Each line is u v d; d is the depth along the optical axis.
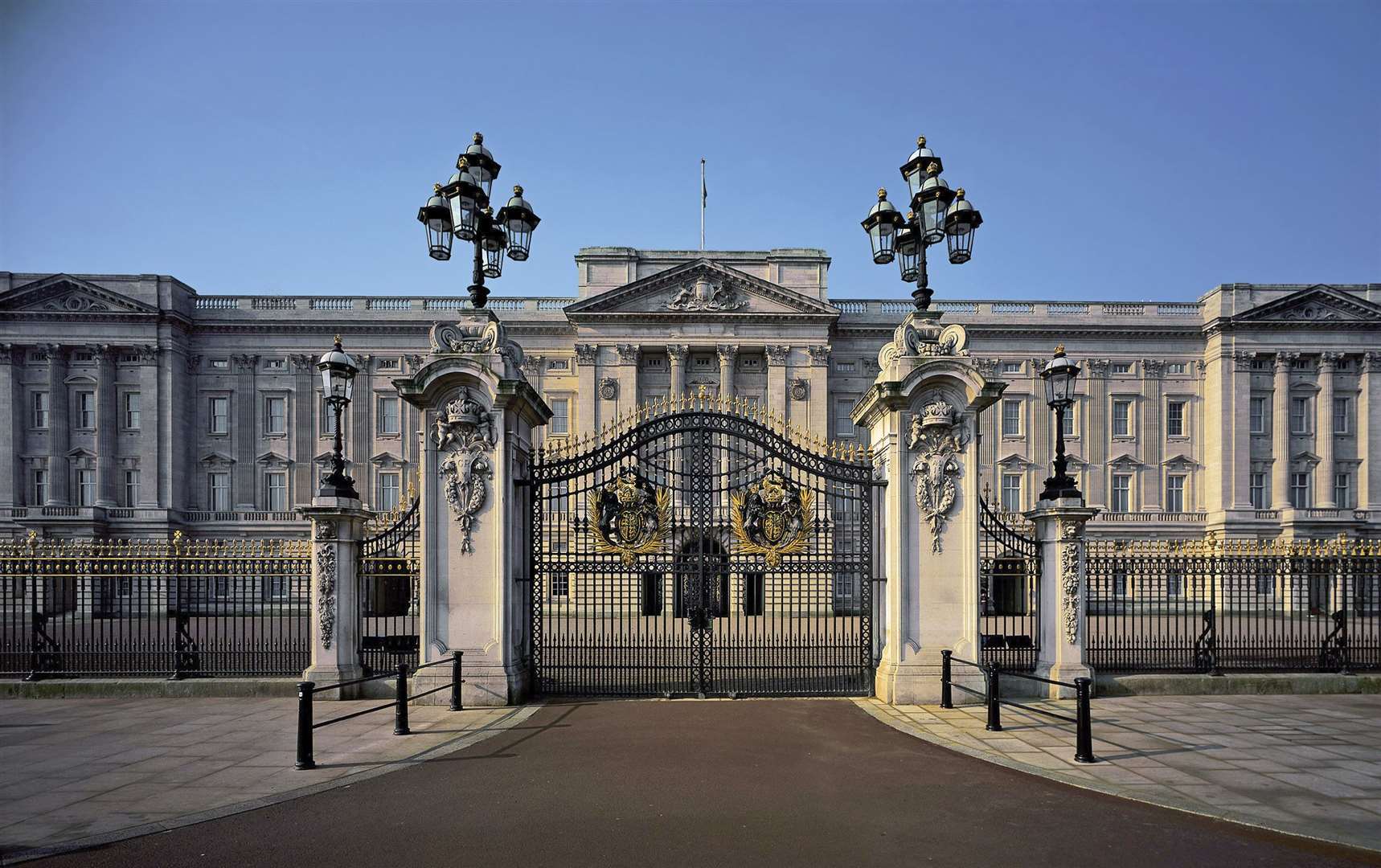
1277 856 7.89
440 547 14.87
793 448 16.27
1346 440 61.59
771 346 57.53
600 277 59.69
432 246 15.70
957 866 7.60
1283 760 11.15
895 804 9.27
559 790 9.74
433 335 15.09
